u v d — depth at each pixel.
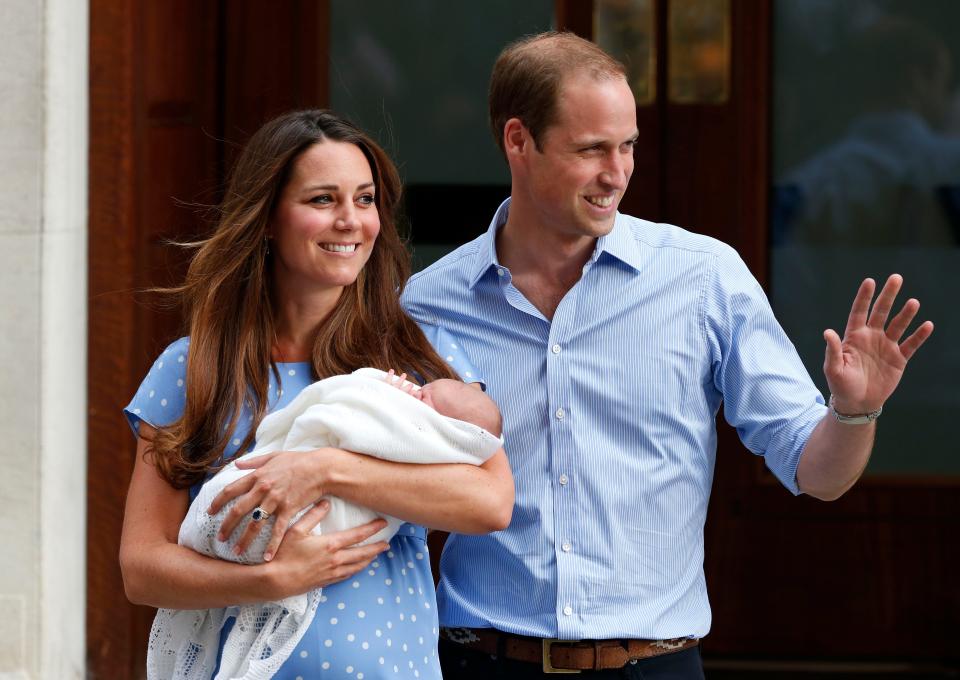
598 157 9.71
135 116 14.16
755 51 17.39
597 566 10.03
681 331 10.26
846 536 17.78
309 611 8.83
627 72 17.53
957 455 17.69
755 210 17.52
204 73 17.28
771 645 17.91
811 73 17.48
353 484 8.77
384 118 17.61
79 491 13.20
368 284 9.85
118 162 14.10
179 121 16.19
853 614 17.83
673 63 17.50
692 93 17.52
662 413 10.17
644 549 10.11
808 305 17.67
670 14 17.45
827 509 17.78
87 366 14.17
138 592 9.00
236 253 9.48
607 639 10.02
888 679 17.55
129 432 14.32
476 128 17.58
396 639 9.09
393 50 17.55
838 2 17.39
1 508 12.27
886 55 17.42
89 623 14.27
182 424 9.31
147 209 14.72
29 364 12.21
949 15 17.33
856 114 17.47
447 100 17.58
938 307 17.53
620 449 10.18
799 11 17.42
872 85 17.45
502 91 10.15
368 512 8.95
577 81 9.66
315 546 8.69
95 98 14.03
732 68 17.44
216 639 9.20
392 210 9.90
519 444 10.26
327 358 9.55
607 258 10.27
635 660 10.05
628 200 17.62
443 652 10.55
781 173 17.59
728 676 17.58
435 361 9.81
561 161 9.71
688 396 10.24
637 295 10.27
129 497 9.39
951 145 17.39
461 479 8.98
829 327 17.69
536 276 10.39
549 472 10.19
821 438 9.66
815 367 17.72
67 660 12.84
